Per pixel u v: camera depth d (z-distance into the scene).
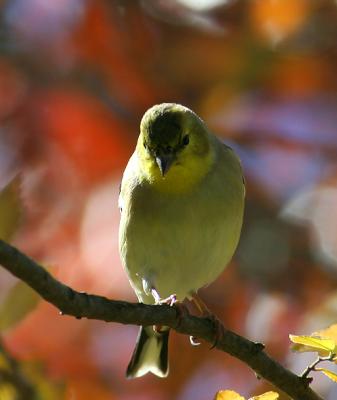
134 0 11.03
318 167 11.89
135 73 10.92
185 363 10.24
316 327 10.17
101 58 11.00
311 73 10.90
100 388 9.74
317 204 11.98
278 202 12.03
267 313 10.45
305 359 9.89
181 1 10.92
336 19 10.79
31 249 9.97
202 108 11.06
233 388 10.13
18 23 11.39
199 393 10.16
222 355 10.29
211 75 10.91
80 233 10.20
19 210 4.89
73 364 9.49
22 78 11.22
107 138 10.78
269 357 7.34
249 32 10.78
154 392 10.11
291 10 10.67
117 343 10.22
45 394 4.91
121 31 11.02
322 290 10.95
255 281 11.16
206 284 10.09
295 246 11.62
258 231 11.80
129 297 10.03
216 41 10.80
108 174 10.67
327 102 11.33
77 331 9.49
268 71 10.88
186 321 7.12
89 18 11.06
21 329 8.84
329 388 9.73
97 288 9.95
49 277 5.13
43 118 10.91
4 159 10.80
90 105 10.88
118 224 10.30
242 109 11.27
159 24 10.98
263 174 11.94
